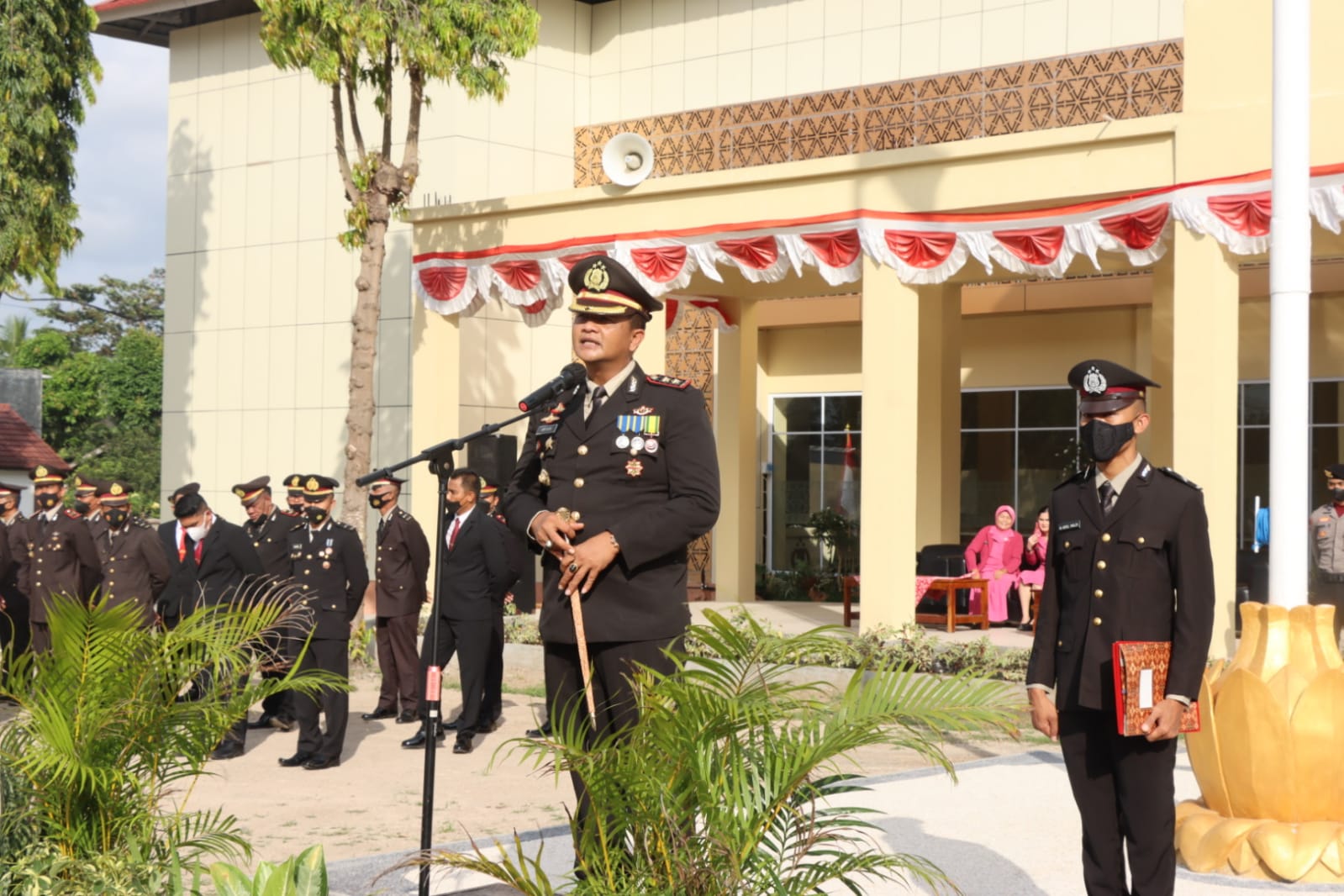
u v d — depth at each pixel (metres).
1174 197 13.80
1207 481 13.67
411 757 11.34
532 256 18.25
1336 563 14.42
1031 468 22.98
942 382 21.02
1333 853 6.82
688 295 20.89
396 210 18.05
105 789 5.31
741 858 4.09
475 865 4.41
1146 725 5.20
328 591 10.95
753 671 4.38
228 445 25.44
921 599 18.41
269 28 16.55
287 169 24.78
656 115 23.50
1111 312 22.12
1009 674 13.58
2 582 14.93
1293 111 7.79
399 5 16.38
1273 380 7.80
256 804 9.49
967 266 19.56
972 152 14.94
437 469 6.21
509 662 16.92
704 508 4.93
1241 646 7.40
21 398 38.53
